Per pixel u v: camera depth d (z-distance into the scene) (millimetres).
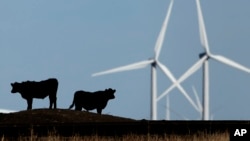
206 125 123625
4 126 114062
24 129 114312
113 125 118938
